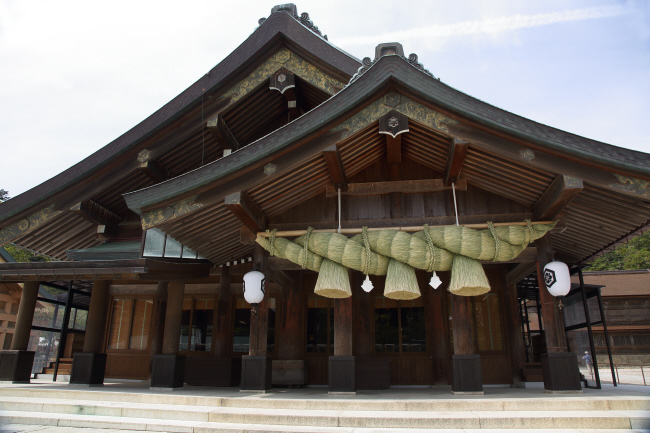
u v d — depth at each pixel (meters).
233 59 7.68
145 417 4.95
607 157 5.16
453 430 4.20
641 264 39.59
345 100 5.62
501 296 8.80
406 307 8.92
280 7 7.84
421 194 6.80
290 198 6.74
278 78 7.75
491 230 6.13
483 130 5.54
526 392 6.31
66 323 10.17
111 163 7.67
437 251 6.05
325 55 7.30
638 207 5.97
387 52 5.80
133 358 9.86
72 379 7.85
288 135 5.69
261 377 6.23
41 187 7.59
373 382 7.74
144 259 6.89
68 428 4.61
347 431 4.18
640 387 8.27
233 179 5.92
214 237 7.31
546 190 5.98
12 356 7.76
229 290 9.55
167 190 5.91
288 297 9.23
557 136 5.29
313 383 8.77
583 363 15.81
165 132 7.71
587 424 4.27
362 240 6.27
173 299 7.84
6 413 5.15
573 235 7.41
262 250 6.91
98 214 8.38
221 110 7.79
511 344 8.43
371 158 6.84
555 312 6.00
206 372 8.49
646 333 26.02
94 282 8.62
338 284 6.09
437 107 5.58
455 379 5.92
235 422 4.66
